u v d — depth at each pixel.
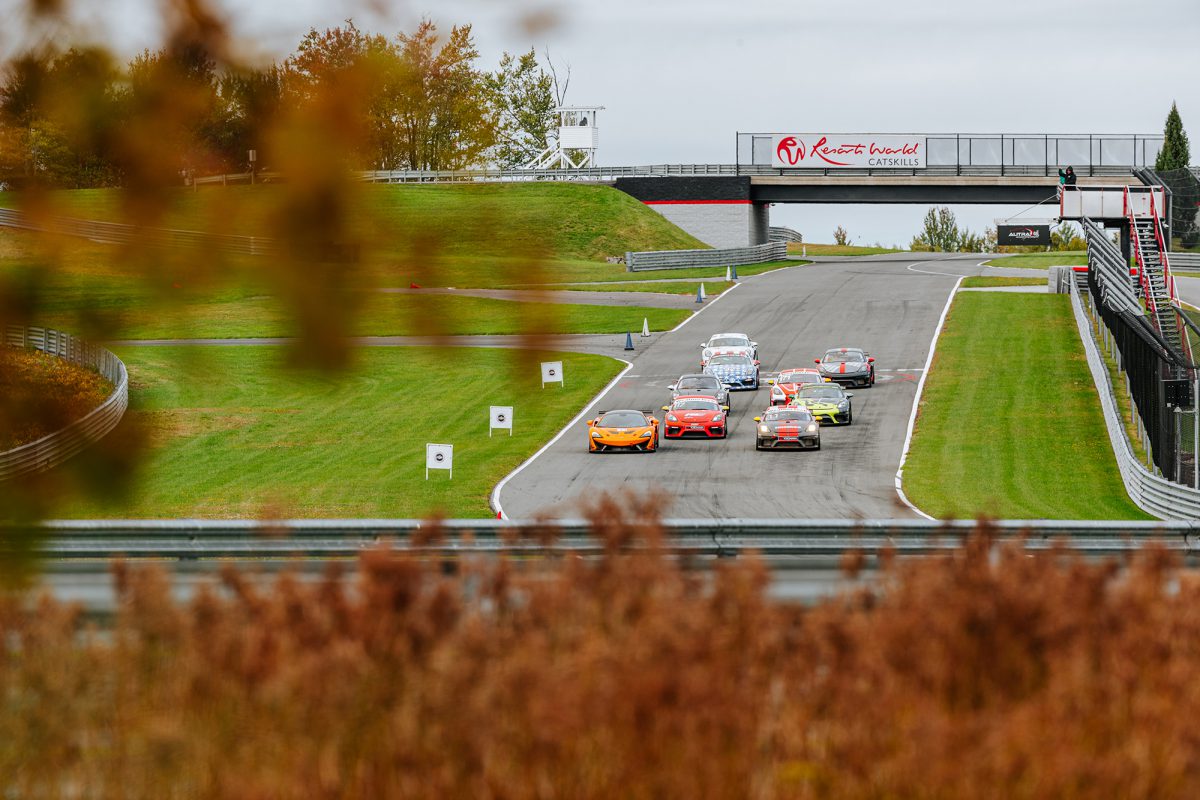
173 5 14.35
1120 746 25.22
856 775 24.20
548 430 155.62
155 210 14.76
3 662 26.73
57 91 14.44
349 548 65.19
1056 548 33.00
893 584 32.47
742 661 27.52
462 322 15.38
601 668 25.50
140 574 29.88
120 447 16.58
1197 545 65.06
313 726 24.45
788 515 103.94
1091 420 152.62
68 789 25.19
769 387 187.50
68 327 15.02
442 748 24.28
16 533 15.99
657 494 34.00
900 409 163.88
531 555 63.25
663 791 24.05
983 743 24.05
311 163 14.66
